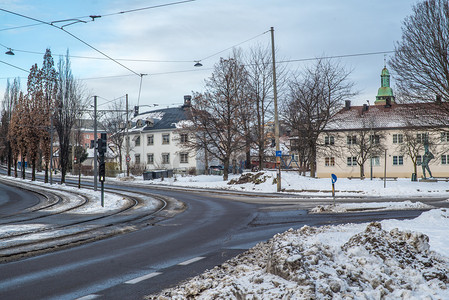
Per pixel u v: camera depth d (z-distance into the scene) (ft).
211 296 18.78
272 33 101.24
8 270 26.86
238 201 86.84
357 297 17.02
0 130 248.32
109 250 34.32
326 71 136.15
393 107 203.72
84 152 253.24
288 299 16.52
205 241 38.68
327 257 21.27
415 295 17.61
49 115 158.92
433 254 22.76
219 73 138.10
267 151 146.30
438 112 99.81
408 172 189.67
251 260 26.53
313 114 137.69
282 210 65.57
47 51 173.37
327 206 62.85
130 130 255.70
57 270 26.73
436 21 93.20
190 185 142.20
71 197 102.37
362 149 176.86
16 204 92.43
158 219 58.65
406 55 97.45
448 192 98.37
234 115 138.00
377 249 22.18
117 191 117.08
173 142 238.89
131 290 21.74
